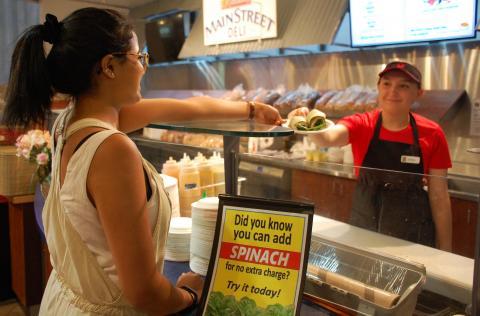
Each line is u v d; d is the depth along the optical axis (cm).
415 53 343
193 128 124
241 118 154
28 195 299
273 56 460
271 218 100
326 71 411
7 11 523
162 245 107
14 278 331
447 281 107
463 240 119
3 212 335
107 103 101
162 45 545
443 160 238
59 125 107
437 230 124
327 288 107
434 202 125
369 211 140
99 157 90
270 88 471
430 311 109
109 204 89
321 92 400
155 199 102
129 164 91
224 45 441
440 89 332
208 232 127
